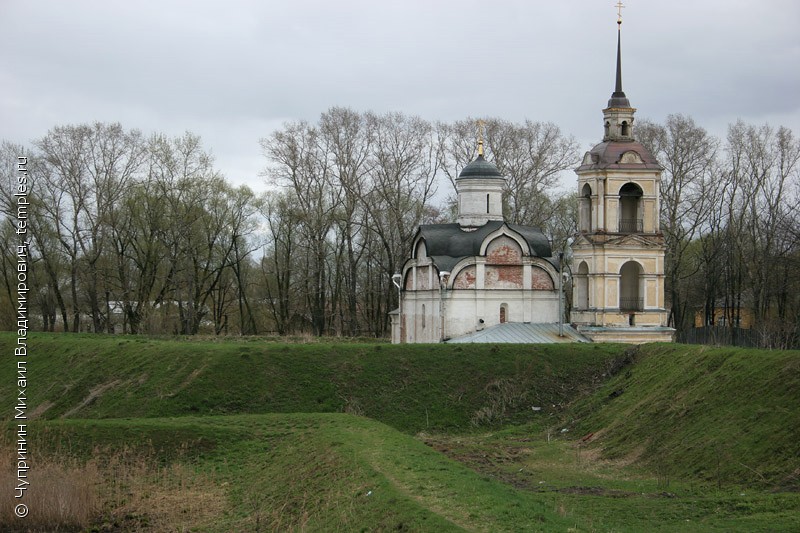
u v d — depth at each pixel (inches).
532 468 1812.3
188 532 1521.9
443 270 2881.4
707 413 1797.5
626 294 2938.0
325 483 1577.3
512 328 2866.6
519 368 2417.6
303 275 4138.8
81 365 2615.7
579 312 2893.7
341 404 2293.3
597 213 2839.6
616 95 2906.0
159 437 1956.2
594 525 1323.8
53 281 3777.1
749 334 2947.8
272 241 4266.7
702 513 1406.3
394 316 3289.9
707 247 3946.9
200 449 1926.7
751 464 1563.7
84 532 1555.1
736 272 3784.5
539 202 3986.2
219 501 1660.9
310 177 3791.8
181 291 4060.0
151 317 3506.4
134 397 2333.9
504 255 2920.8
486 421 2245.3
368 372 2397.9
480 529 1233.4
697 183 3774.6
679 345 2260.1
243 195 4015.8
